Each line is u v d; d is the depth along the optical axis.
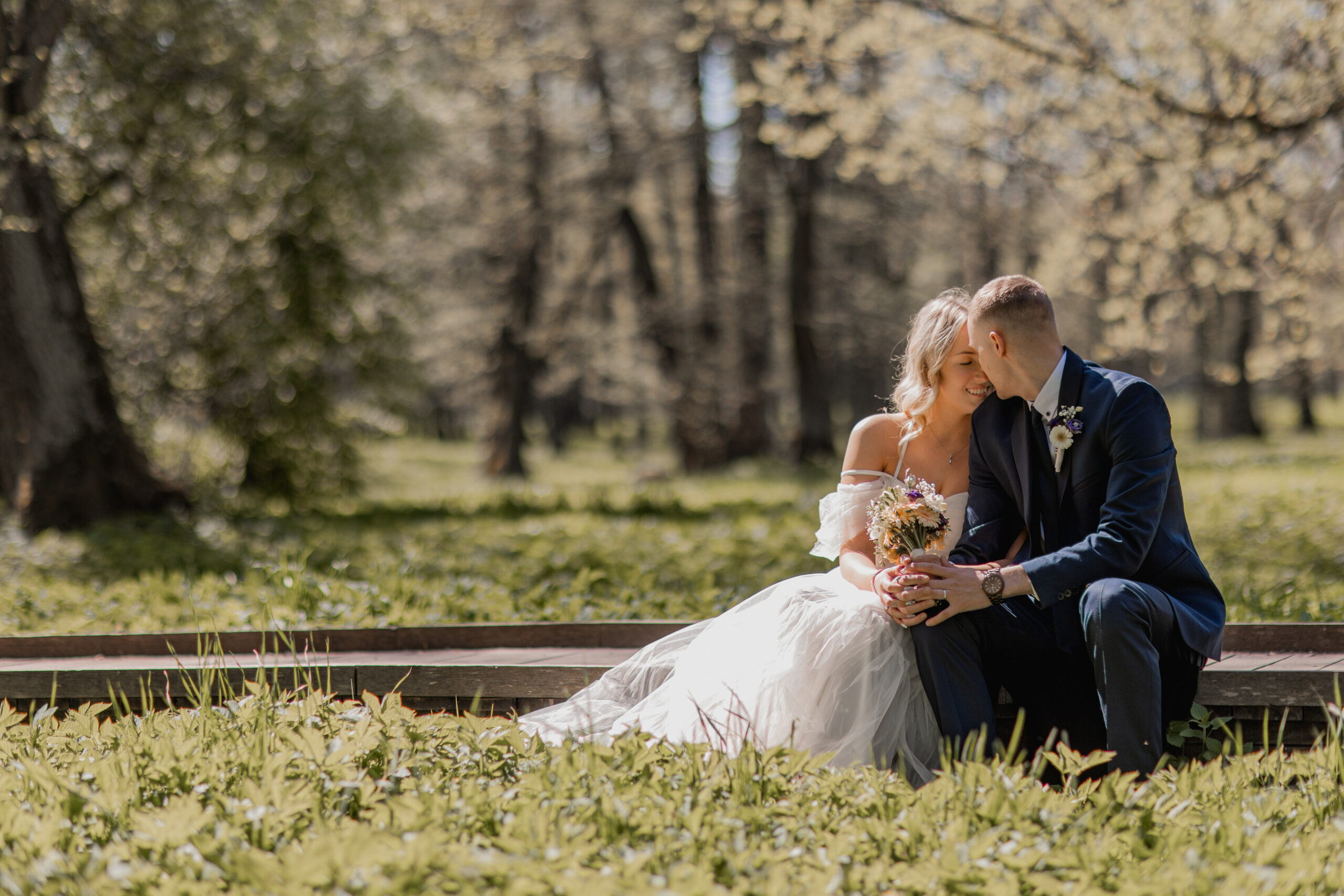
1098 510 3.36
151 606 6.07
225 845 2.24
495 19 19.67
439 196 21.23
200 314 15.06
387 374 16.89
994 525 3.58
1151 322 11.23
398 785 2.70
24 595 6.75
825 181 23.00
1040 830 2.36
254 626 5.21
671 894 1.99
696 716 3.43
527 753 2.92
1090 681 3.31
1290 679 3.51
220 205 14.63
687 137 22.69
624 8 21.69
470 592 6.22
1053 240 11.93
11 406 11.57
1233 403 29.70
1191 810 2.51
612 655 4.48
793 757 2.74
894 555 3.32
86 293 14.75
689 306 24.56
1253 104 8.57
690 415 24.53
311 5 14.70
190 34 13.46
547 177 23.64
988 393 3.58
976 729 3.20
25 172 11.53
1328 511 10.04
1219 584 5.86
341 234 15.77
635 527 10.85
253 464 15.98
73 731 3.19
